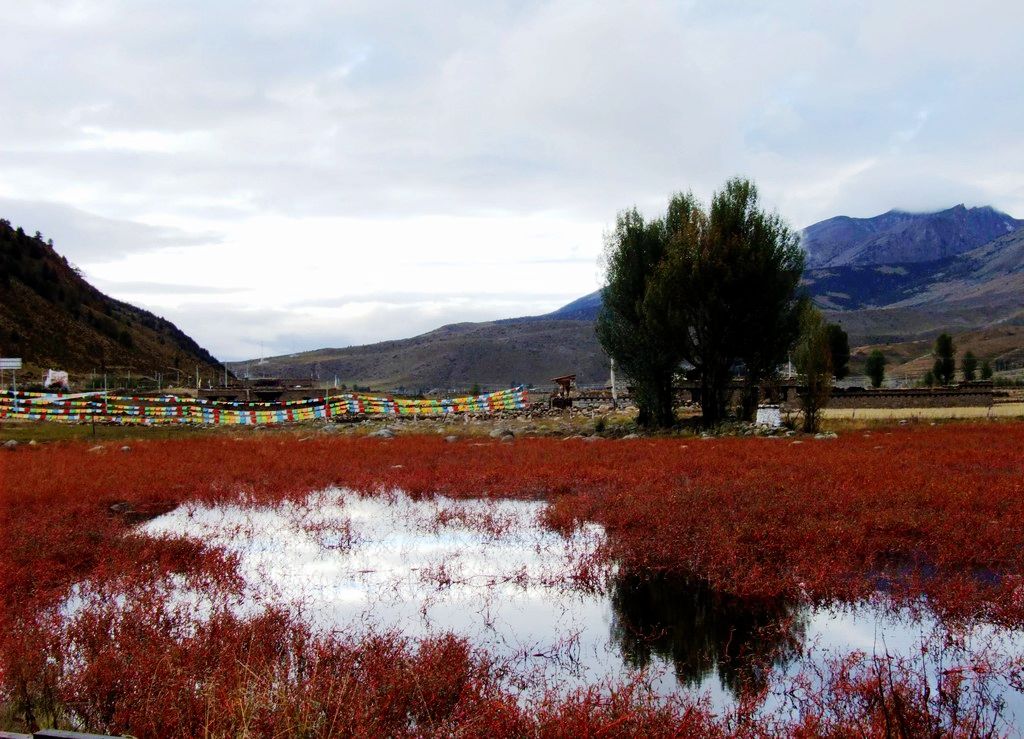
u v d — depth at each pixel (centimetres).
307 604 1085
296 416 4912
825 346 3272
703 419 3650
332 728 641
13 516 1598
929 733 662
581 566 1207
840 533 1289
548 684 805
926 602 1038
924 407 4588
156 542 1383
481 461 2422
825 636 946
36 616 984
